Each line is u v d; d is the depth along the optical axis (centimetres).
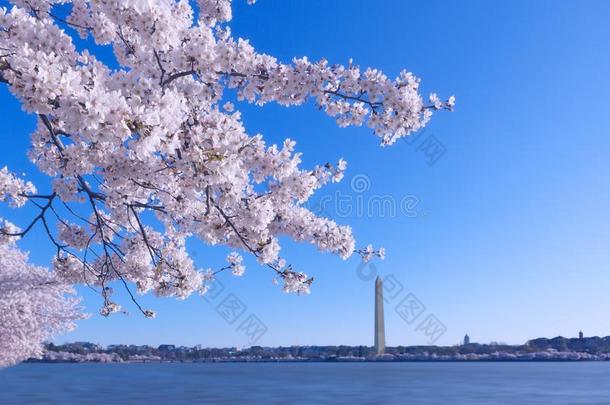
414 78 690
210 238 776
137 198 841
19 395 6156
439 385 8538
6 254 1933
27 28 572
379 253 880
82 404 5022
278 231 827
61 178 798
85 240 975
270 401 5494
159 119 493
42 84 455
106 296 962
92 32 747
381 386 8388
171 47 674
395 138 715
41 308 2116
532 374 13875
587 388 7562
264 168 679
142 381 10619
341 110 725
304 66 699
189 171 577
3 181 780
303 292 798
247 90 708
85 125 459
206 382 10256
